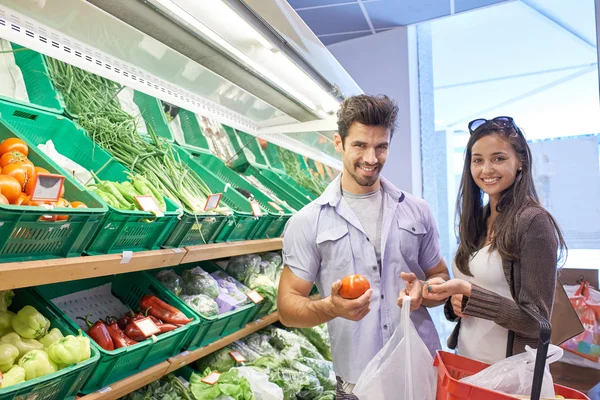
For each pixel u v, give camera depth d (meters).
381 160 1.66
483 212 1.73
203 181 2.37
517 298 1.49
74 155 1.91
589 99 4.37
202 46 1.63
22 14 1.40
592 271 3.74
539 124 4.59
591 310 3.29
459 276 1.76
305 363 2.67
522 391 1.17
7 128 1.50
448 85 5.13
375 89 5.20
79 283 1.92
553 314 1.78
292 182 3.74
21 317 1.36
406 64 5.04
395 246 1.78
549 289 1.43
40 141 1.82
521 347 1.50
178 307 1.94
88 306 1.89
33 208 1.15
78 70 2.07
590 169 4.32
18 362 1.27
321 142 3.79
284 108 2.55
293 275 1.81
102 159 1.92
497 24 4.77
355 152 1.64
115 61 1.80
